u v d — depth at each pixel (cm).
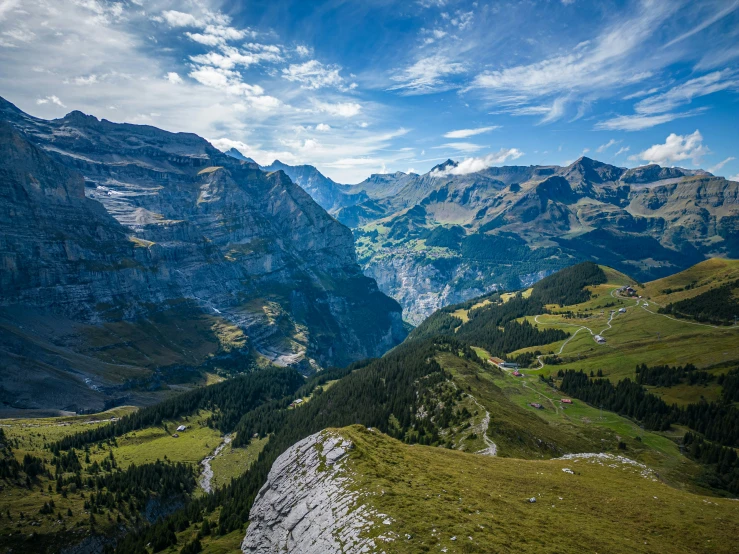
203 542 11200
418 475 7306
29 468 15075
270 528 7931
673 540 5994
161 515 14800
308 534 6481
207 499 14912
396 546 5050
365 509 6062
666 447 15412
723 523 6588
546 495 7194
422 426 15388
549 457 12562
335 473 7488
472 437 13025
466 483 7181
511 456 11712
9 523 12200
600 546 5425
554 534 5575
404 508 5903
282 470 9038
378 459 7850
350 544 5475
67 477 15538
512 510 6241
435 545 4994
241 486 14925
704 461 14500
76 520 12912
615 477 9062
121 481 15675
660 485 8819
